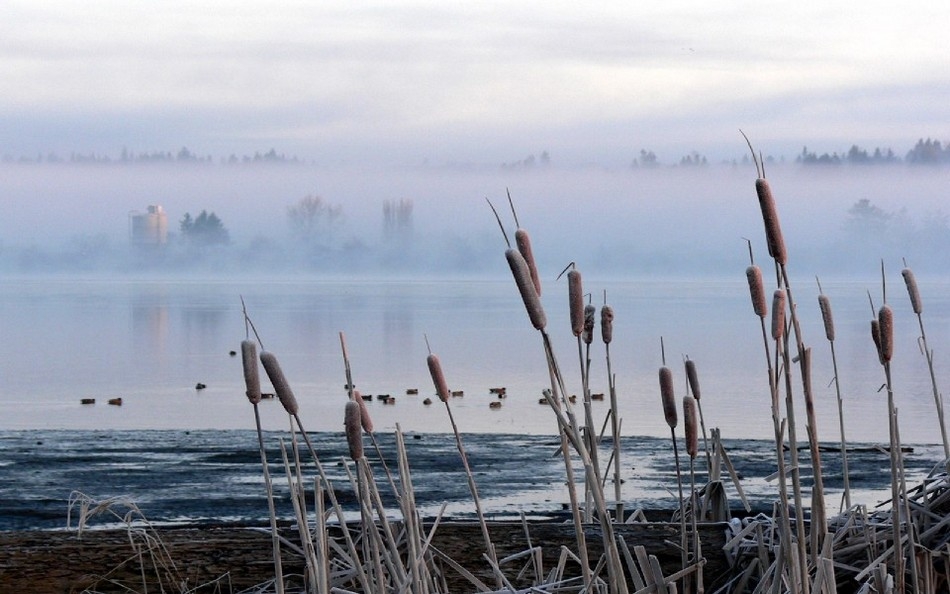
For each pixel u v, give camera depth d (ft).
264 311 242.58
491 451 54.90
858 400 79.56
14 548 21.07
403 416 73.15
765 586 17.52
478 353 130.21
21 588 20.06
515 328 180.04
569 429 12.67
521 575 20.51
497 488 44.34
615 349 132.05
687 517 22.66
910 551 16.43
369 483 15.62
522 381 96.94
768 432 62.28
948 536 19.45
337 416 74.23
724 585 19.30
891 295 333.83
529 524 22.20
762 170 12.68
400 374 104.73
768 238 12.94
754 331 163.53
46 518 39.19
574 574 20.61
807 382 14.12
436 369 16.24
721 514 22.48
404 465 15.43
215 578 20.48
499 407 78.07
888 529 19.70
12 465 51.90
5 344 147.13
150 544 20.99
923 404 76.79
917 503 20.39
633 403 78.02
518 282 12.01
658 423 67.00
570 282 13.01
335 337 159.12
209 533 21.90
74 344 147.13
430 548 18.58
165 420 72.23
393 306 266.77
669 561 20.57
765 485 43.34
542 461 51.49
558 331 171.22
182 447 57.98
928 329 172.55
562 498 42.06
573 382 94.63
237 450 56.65
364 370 109.09
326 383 96.99
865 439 59.06
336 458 52.90
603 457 52.13
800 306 255.09
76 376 105.09
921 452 52.75
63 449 57.41
